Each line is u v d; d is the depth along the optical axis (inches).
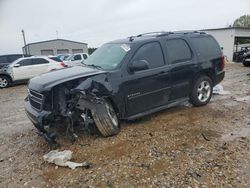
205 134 190.5
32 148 183.3
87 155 163.8
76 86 175.3
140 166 147.7
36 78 191.9
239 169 141.3
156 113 242.7
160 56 221.3
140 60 201.9
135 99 203.3
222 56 275.6
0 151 181.8
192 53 245.9
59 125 184.9
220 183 129.0
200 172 139.1
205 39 266.1
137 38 227.9
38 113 171.5
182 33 252.4
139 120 223.9
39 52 2012.8
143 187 128.6
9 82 557.9
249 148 166.2
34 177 144.5
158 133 193.9
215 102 279.6
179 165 146.9
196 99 253.8
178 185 128.6
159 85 217.0
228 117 227.8
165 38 231.1
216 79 270.8
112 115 193.0
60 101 170.4
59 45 2060.8
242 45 1284.4
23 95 425.4
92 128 193.9
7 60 788.6
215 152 161.5
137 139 184.1
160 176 137.0
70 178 140.3
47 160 159.2
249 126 205.6
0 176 147.6
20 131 221.9
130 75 198.5
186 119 223.8
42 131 177.6
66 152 163.6
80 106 174.2
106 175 140.6
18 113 289.4
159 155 159.6
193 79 247.0
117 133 192.7
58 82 171.8
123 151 166.9
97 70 194.1
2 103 359.9
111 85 188.4
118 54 208.8
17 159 167.6
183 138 183.8
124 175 139.6
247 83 407.2
